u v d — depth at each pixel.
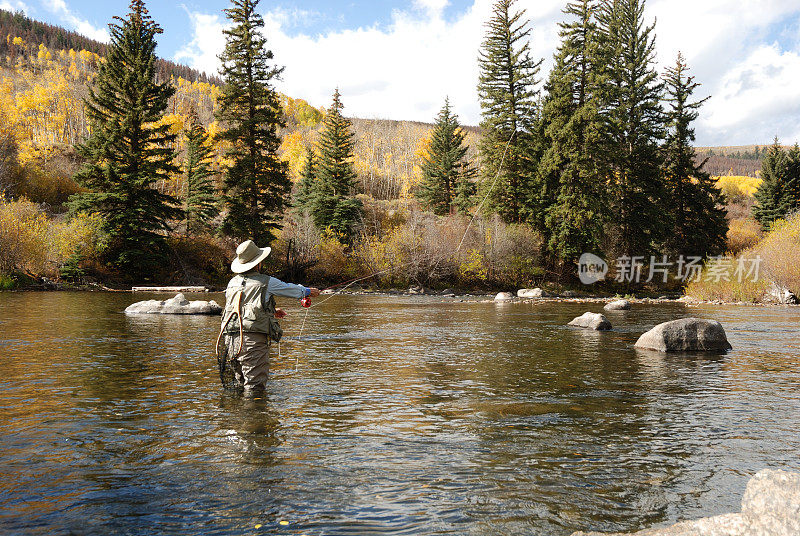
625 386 6.27
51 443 3.86
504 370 7.24
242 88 38.69
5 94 110.75
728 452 3.88
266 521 2.68
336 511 2.81
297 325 13.19
